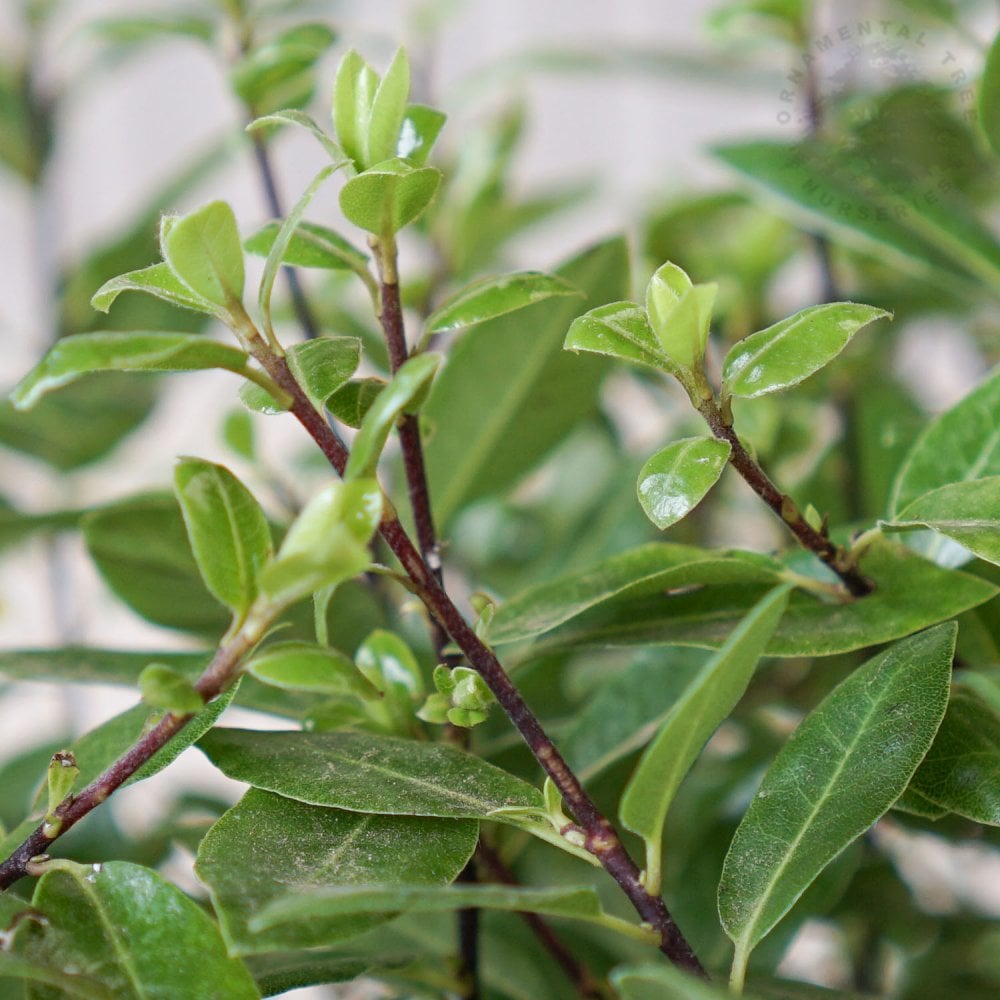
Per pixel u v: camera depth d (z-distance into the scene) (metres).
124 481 1.27
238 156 1.01
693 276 0.92
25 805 0.83
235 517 0.64
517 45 1.83
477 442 0.76
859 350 0.84
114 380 1.01
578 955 0.75
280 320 0.93
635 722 0.72
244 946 0.62
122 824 0.87
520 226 1.10
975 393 0.70
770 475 0.83
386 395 0.63
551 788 0.65
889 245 0.75
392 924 0.75
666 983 0.60
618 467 0.86
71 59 1.33
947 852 0.96
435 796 0.65
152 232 1.01
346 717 0.69
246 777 0.65
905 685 0.66
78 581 1.27
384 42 1.13
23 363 1.36
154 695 0.63
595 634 0.69
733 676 0.63
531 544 0.97
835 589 0.68
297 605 0.73
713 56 1.02
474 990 0.70
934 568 0.68
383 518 0.64
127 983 0.63
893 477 0.77
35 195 1.28
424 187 0.65
